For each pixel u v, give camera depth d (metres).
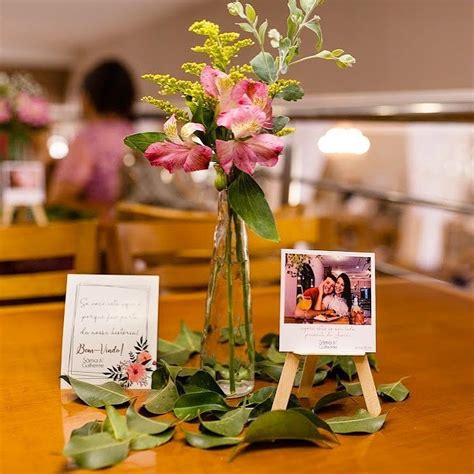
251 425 0.83
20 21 7.25
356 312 0.94
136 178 3.71
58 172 3.59
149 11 6.53
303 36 4.14
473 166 4.38
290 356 0.91
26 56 9.36
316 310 0.93
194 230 1.79
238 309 1.01
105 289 1.04
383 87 3.96
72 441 0.80
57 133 5.46
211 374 1.01
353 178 4.93
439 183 4.64
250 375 1.02
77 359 1.03
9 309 1.50
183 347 1.19
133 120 3.69
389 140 4.88
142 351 1.04
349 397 1.02
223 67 0.95
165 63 6.82
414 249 4.86
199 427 0.88
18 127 2.93
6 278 1.62
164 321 1.44
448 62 3.54
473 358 1.26
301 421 0.83
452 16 3.46
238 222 1.00
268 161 0.90
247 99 0.89
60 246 1.66
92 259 1.69
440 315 1.55
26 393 1.03
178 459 0.82
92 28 7.59
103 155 3.50
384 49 3.92
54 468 0.79
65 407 0.97
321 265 0.93
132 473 0.78
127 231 1.72
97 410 0.96
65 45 9.01
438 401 1.04
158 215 2.46
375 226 5.03
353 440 0.88
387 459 0.84
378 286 1.83
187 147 0.91
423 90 3.70
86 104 3.59
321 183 3.26
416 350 1.30
